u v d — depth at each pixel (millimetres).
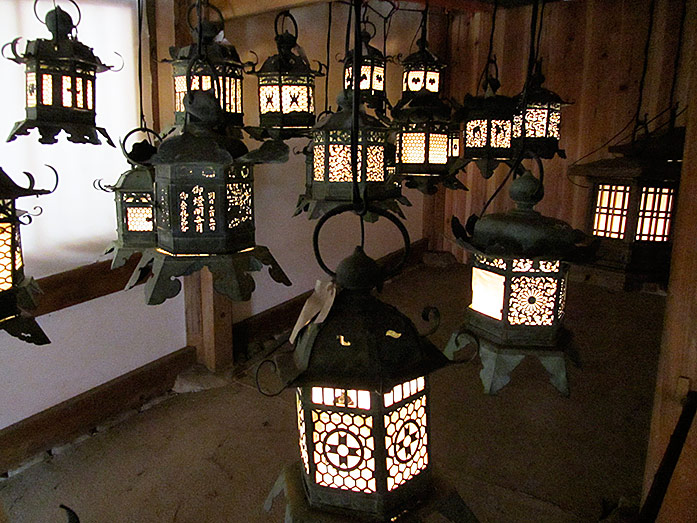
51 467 2406
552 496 2141
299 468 1180
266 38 3473
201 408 2906
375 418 954
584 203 4980
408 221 5578
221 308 3189
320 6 3924
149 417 2824
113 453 2506
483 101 2209
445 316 4137
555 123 2297
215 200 1287
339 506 1019
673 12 4363
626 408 2807
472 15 5289
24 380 2418
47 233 2428
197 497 2189
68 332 2574
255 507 2125
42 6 2279
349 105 1763
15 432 2363
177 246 1294
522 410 2805
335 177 1798
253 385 3146
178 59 1761
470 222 1484
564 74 4934
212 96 1254
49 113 1730
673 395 1514
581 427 2639
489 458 2395
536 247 1266
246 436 2625
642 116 4621
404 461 1015
